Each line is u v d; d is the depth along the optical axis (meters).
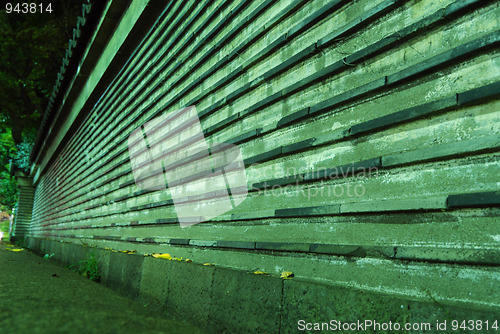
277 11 3.52
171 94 5.52
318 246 2.56
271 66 3.49
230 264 3.47
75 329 1.72
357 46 2.65
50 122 15.01
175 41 5.52
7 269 4.57
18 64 26.27
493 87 1.79
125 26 7.05
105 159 8.38
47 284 3.35
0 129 30.08
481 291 1.72
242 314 2.79
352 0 2.75
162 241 4.95
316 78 2.91
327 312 2.20
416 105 2.19
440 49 2.12
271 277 2.66
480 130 1.86
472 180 1.87
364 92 2.48
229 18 4.23
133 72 7.19
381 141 2.37
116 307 2.44
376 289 2.17
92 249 6.82
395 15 2.43
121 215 6.87
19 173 26.19
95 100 9.82
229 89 4.09
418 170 2.12
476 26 1.97
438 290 1.88
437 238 1.95
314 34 3.05
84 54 9.26
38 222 20.56
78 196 10.69
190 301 3.43
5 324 1.75
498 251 1.69
